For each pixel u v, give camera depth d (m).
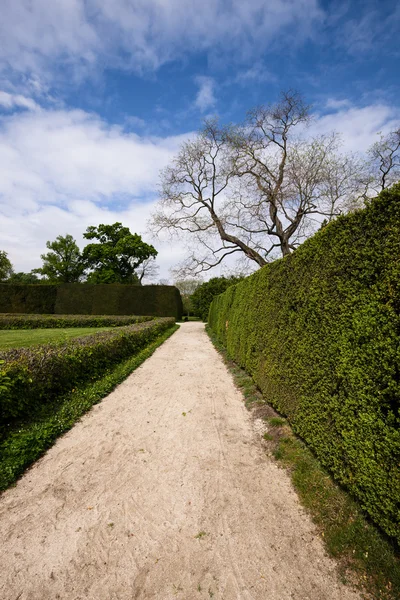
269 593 1.77
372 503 2.12
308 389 3.29
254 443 3.78
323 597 1.74
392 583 1.77
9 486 2.83
